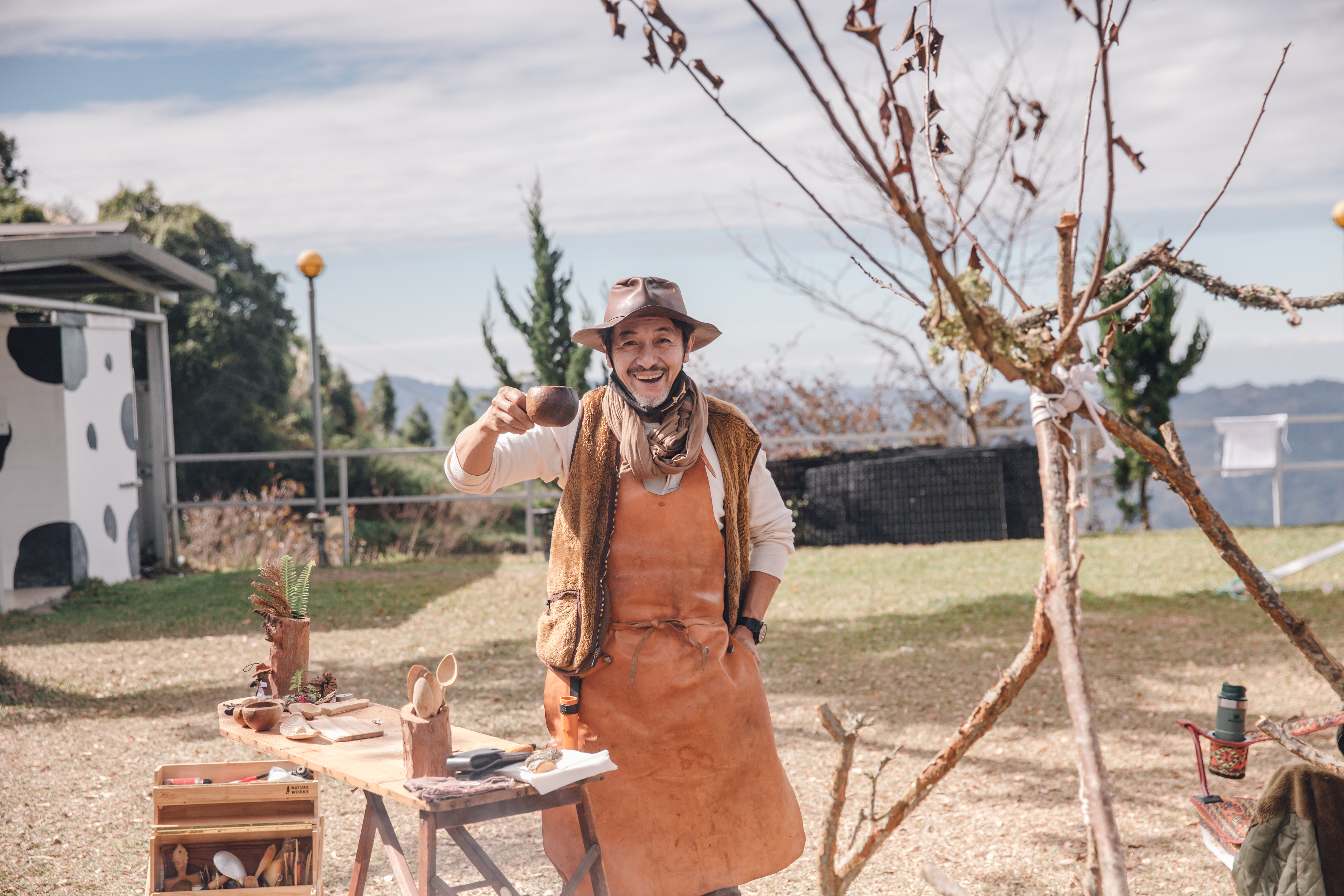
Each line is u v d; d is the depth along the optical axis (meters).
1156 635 7.43
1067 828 3.93
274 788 2.83
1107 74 1.42
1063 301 1.85
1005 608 8.48
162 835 2.75
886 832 1.87
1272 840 2.53
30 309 11.55
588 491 2.71
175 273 10.91
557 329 14.94
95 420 10.23
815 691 6.12
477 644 7.49
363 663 6.93
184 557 12.75
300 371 32.03
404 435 38.78
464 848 2.54
